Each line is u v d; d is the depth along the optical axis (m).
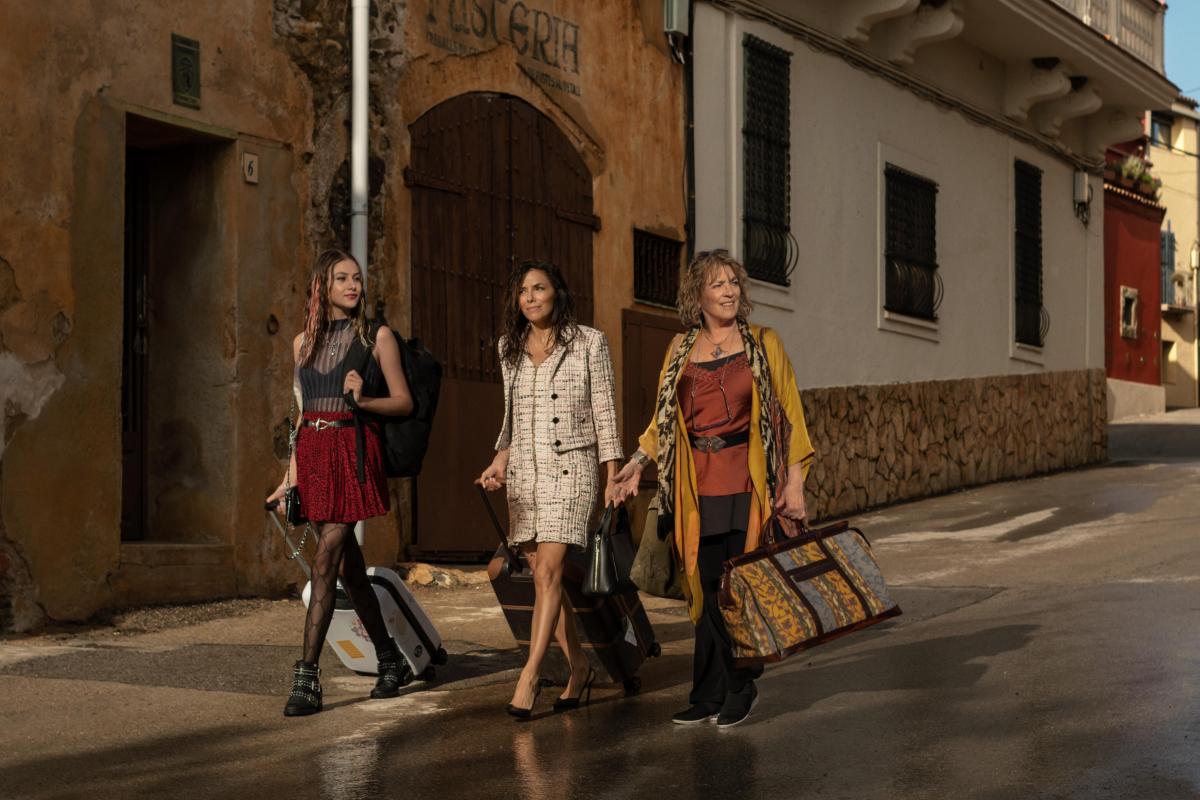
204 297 9.25
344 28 9.96
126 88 8.47
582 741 5.48
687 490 5.74
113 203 8.38
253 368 9.29
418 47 10.59
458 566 10.71
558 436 6.07
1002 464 19.44
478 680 6.75
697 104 13.84
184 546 8.84
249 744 5.44
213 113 9.02
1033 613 8.26
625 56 12.87
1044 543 11.92
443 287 10.77
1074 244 22.19
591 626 6.13
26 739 5.50
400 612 6.52
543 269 6.13
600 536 5.80
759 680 6.68
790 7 15.23
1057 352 21.50
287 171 9.56
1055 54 19.48
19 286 7.84
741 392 5.73
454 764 5.12
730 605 5.47
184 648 7.45
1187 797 4.43
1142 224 30.30
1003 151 19.97
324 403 6.23
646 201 13.09
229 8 9.16
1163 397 31.17
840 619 5.58
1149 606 8.19
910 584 9.88
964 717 5.67
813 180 15.59
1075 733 5.30
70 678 6.62
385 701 6.28
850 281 16.23
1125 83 21.02
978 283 19.23
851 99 16.31
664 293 13.47
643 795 4.67
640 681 6.63
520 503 6.08
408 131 10.49
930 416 17.73
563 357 6.14
